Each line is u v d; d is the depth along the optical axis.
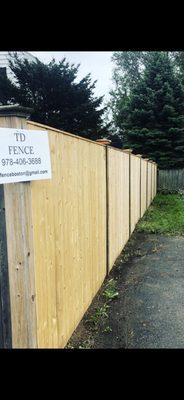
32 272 2.38
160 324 4.07
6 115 2.19
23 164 2.29
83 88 18.69
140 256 7.04
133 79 39.41
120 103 30.08
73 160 3.53
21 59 18.06
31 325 2.38
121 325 4.03
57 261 3.07
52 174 2.90
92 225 4.45
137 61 39.84
